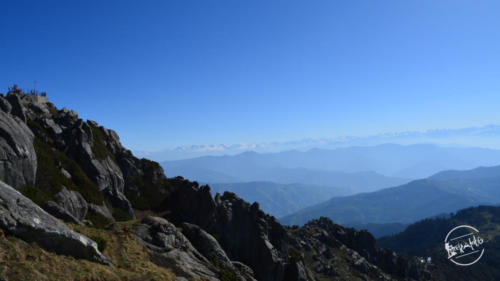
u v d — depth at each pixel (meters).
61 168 82.50
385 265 195.62
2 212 26.16
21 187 60.47
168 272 40.19
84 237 32.41
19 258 24.64
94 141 110.69
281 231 100.25
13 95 81.00
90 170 96.38
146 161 134.62
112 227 49.03
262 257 86.50
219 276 49.50
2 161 55.91
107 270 31.41
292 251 114.50
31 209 29.23
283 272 89.75
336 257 171.75
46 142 89.25
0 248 24.22
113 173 105.44
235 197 105.19
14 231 26.33
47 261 26.61
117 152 125.94
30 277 23.47
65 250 29.92
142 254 42.31
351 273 157.25
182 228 62.31
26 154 62.44
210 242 60.88
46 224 29.06
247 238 90.69
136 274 34.81
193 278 42.72
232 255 88.19
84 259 31.30
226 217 96.12
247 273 63.25
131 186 117.00
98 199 88.62
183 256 48.66
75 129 100.88
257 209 96.38
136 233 48.31
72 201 73.94
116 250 40.84
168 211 108.44
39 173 71.25
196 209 101.38
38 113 104.56
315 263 154.25
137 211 107.31
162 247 48.41
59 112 125.38
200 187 108.62
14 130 63.84
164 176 134.38
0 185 28.80
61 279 25.52
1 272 22.14
